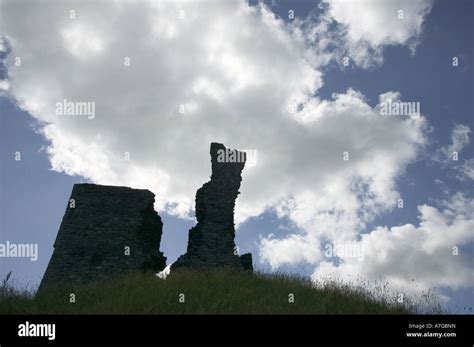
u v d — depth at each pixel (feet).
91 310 59.57
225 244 96.73
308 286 72.84
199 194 102.06
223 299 62.90
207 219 98.99
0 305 63.77
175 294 65.31
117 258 92.27
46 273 88.94
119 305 60.59
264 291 68.95
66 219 94.58
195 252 95.50
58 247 91.56
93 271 90.02
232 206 101.24
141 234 96.32
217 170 104.37
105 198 97.60
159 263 96.68
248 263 99.81
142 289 67.26
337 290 69.77
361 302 64.95
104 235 93.97
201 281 72.59
